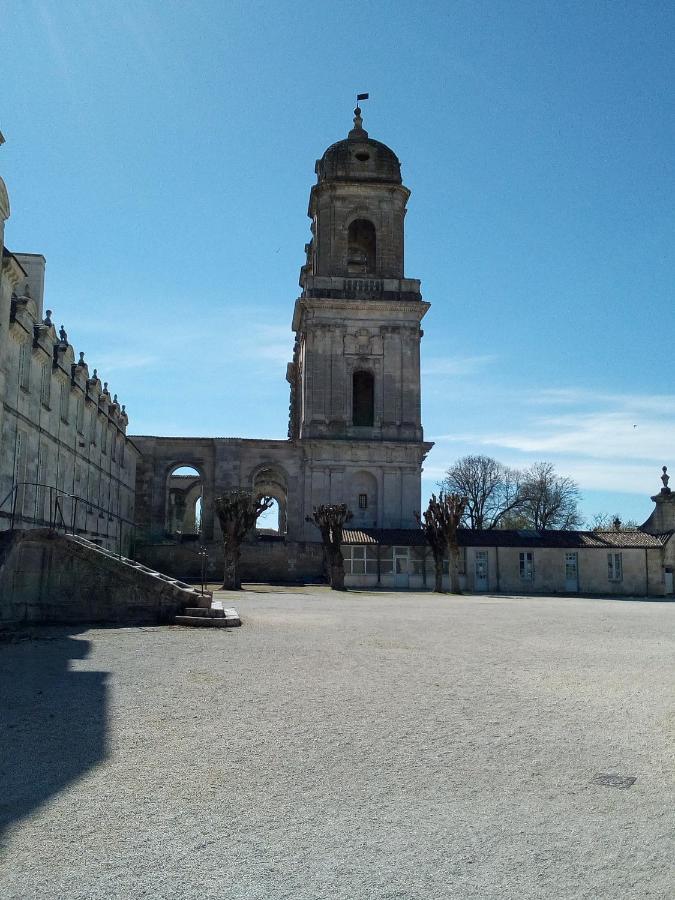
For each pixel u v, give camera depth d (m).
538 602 42.47
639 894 5.80
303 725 10.59
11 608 21.86
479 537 60.66
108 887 5.80
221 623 21.88
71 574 22.45
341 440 66.81
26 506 34.12
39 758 8.91
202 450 72.75
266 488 84.31
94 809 7.36
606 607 37.78
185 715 11.05
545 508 99.81
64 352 41.22
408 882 5.96
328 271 69.38
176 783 8.16
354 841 6.71
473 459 101.19
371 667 15.35
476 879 6.03
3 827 6.88
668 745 9.79
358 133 72.06
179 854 6.40
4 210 24.95
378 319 69.12
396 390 68.50
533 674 14.86
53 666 14.78
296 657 16.45
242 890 5.80
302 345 74.19
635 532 62.22
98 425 52.25
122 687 12.89
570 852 6.53
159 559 63.91
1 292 26.95
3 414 29.64
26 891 5.71
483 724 10.78
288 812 7.37
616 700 12.44
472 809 7.50
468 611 31.89
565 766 8.90
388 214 70.38
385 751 9.41
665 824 7.16
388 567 59.41
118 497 61.72
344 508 54.28
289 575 63.47
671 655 17.86
